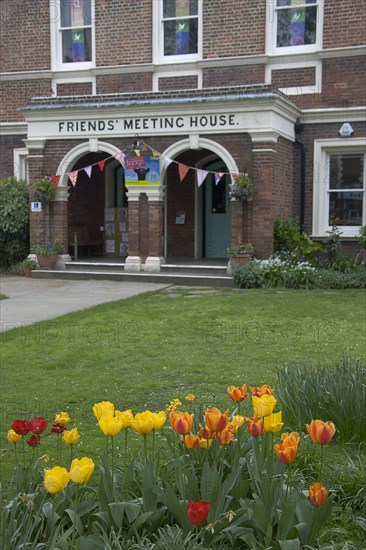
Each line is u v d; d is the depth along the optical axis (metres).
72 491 3.26
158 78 17.23
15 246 16.73
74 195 18.52
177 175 18.02
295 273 13.66
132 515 3.08
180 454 3.76
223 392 6.19
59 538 2.85
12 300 12.09
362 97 15.72
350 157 16.19
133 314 10.32
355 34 15.62
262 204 14.46
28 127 16.11
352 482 3.82
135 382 6.58
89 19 17.77
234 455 3.48
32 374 6.94
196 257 18.02
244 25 16.41
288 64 16.23
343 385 4.90
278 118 14.76
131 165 15.30
